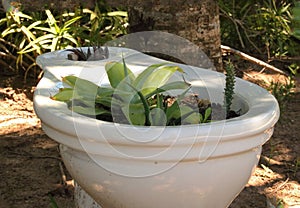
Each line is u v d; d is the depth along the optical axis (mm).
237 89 1673
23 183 2396
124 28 3330
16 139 2762
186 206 1440
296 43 3836
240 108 1627
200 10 2803
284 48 3820
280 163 2588
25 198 2291
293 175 2486
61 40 3270
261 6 3865
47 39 3260
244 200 2287
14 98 3182
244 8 3746
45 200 2279
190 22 2797
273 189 2373
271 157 2637
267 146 2748
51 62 1952
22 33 3314
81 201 1836
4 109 3057
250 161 1455
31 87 3295
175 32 2783
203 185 1402
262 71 3584
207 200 1445
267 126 1432
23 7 2990
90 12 3248
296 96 3318
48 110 1495
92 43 3219
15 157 2604
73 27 3209
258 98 1586
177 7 2768
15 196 2305
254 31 3742
